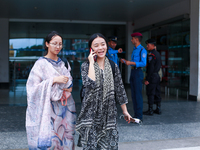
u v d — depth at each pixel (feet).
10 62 40.75
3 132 11.56
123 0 27.81
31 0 28.04
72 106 8.11
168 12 30.60
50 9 32.78
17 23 40.24
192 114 16.70
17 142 11.38
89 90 7.32
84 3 29.32
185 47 26.21
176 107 19.60
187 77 25.68
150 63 16.24
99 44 7.43
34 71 7.47
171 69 29.43
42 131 7.20
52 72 7.53
